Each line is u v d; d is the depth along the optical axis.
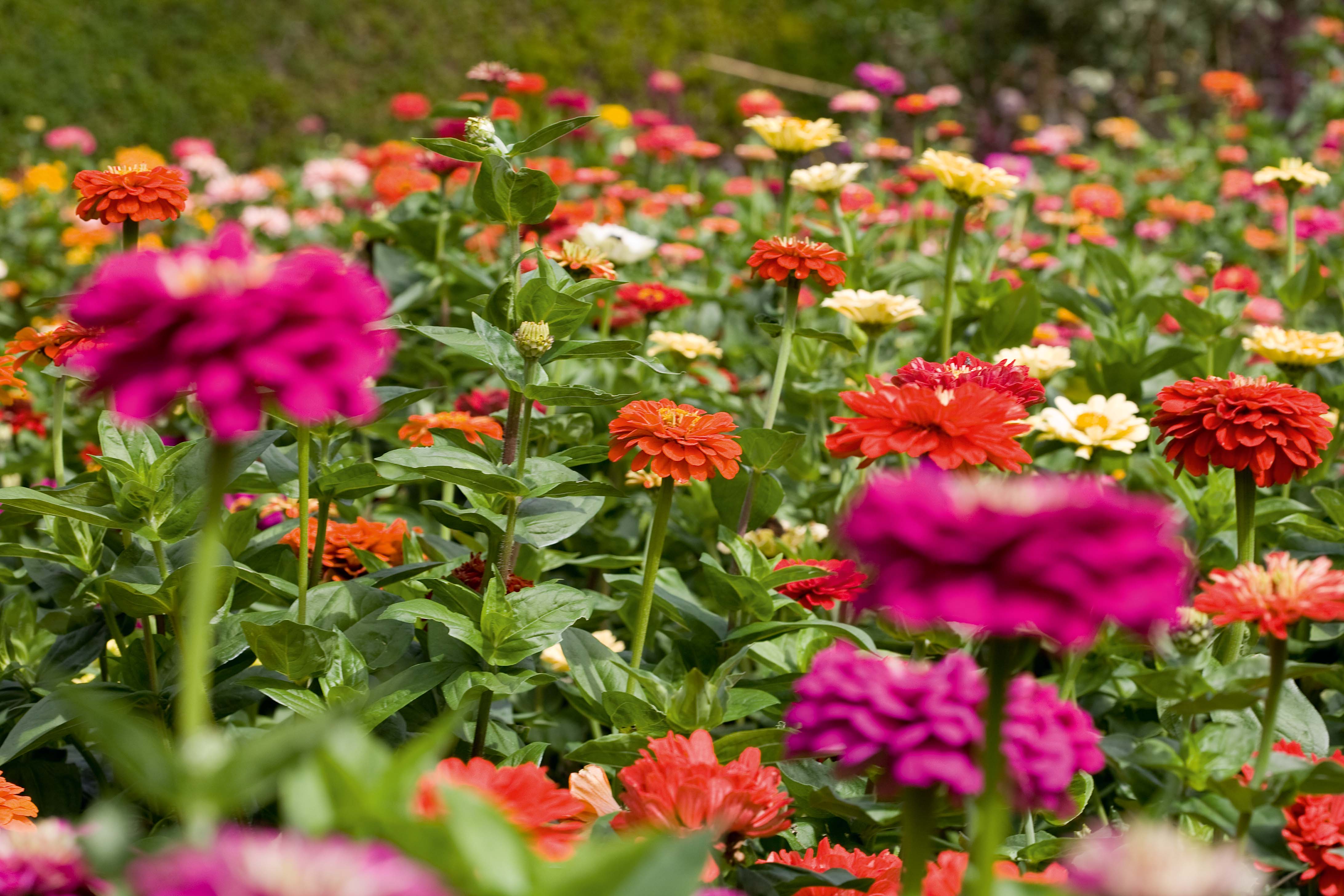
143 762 0.97
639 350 2.34
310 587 2.48
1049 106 10.90
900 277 4.43
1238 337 4.39
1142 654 2.39
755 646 2.55
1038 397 2.48
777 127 3.83
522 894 0.92
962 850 2.03
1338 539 2.70
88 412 4.38
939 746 1.22
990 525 1.00
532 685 2.11
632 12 11.95
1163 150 8.05
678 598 2.49
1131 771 1.77
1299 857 1.60
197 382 1.00
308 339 0.99
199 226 6.90
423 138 2.44
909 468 2.62
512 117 4.66
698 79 11.80
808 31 12.13
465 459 2.18
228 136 11.02
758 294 4.50
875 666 1.32
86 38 10.57
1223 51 11.44
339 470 2.23
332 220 6.95
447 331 2.26
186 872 0.87
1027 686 1.41
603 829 1.60
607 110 6.73
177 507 2.05
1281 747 1.94
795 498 3.58
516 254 2.53
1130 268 4.39
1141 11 11.52
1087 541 0.98
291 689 2.04
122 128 10.65
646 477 3.05
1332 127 7.23
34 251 6.36
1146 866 0.99
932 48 11.80
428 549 2.87
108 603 2.23
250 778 0.97
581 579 3.48
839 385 3.60
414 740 2.11
